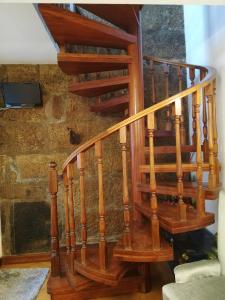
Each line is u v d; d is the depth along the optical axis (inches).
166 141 127.1
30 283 100.8
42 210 122.9
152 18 130.4
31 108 121.1
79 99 123.7
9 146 120.5
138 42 96.4
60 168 122.6
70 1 58.6
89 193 124.1
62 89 122.8
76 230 123.3
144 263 90.3
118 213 125.7
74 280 81.0
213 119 82.2
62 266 95.4
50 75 122.0
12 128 120.5
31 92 115.6
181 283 67.4
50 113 122.3
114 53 123.7
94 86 99.3
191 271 69.3
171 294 62.7
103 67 98.4
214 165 82.0
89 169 123.9
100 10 86.7
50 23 77.7
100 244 76.3
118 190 125.6
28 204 122.3
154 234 72.8
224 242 70.9
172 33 131.3
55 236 88.6
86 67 97.2
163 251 71.8
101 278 75.1
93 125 124.2
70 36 86.7
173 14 131.6
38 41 93.1
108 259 83.4
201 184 77.3
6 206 121.4
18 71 120.2
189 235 112.3
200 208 77.1
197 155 77.9
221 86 95.6
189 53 127.3
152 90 115.9
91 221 124.3
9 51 103.0
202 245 106.4
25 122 121.0
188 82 126.2
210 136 81.4
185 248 102.2
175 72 129.3
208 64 106.5
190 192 80.7
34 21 77.5
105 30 84.2
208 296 60.6
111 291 88.5
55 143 122.6
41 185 122.7
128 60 94.3
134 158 96.0
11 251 121.6
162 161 126.0
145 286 90.4
